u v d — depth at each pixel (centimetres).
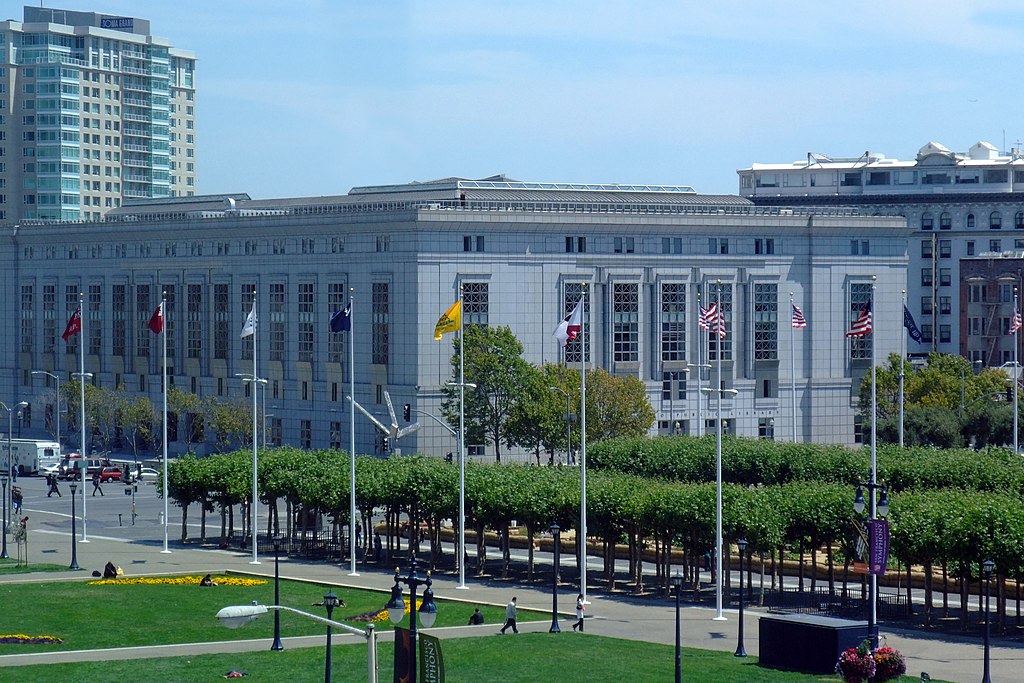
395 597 8156
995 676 10856
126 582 14550
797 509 14000
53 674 10775
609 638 12156
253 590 14238
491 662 11088
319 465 16775
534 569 15938
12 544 17288
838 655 10744
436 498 15400
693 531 13988
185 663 11144
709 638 12262
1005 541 12338
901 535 12850
